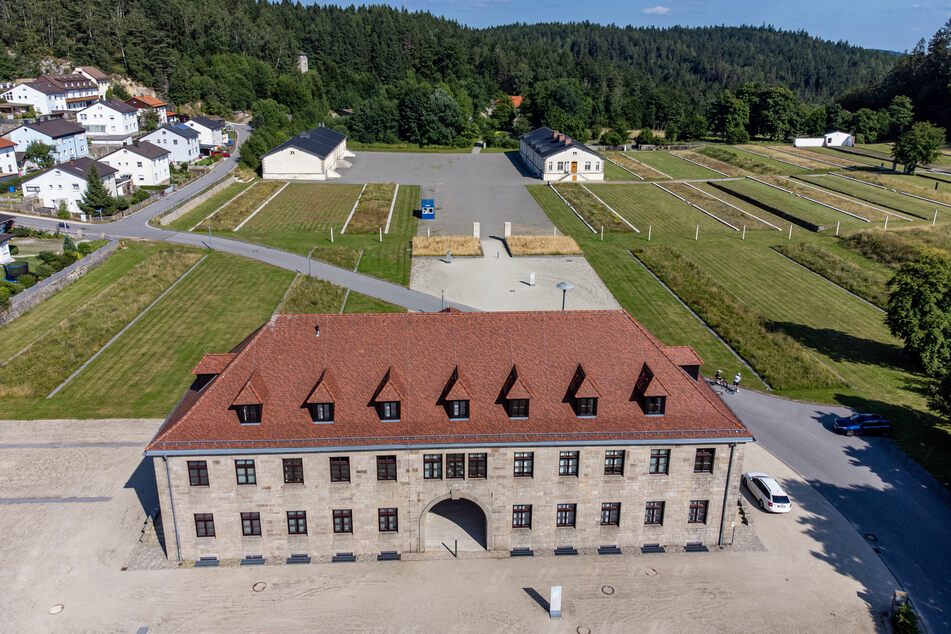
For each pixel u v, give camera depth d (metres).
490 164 192.00
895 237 114.56
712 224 130.50
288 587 42.25
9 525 47.47
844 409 65.88
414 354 44.56
